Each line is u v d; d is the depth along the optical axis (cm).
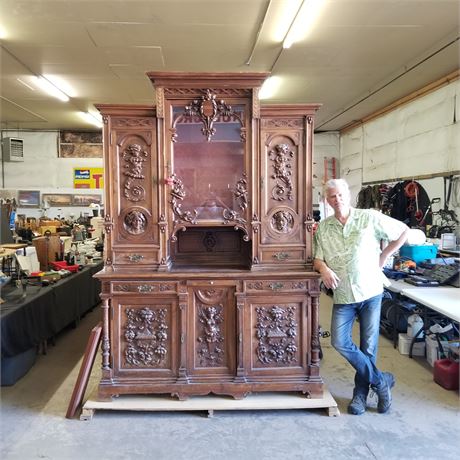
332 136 889
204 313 265
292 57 456
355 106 667
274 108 267
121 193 267
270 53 445
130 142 266
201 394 263
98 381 304
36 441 230
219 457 216
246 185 269
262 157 269
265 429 243
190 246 309
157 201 266
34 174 910
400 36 398
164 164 265
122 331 264
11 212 621
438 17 360
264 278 263
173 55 452
